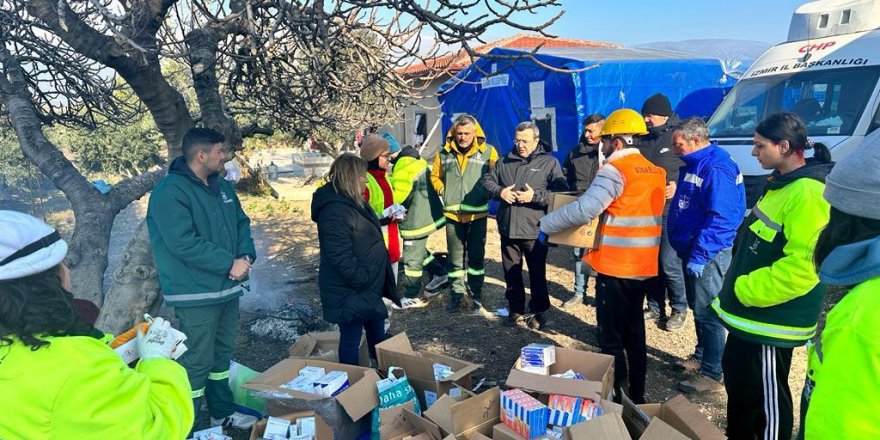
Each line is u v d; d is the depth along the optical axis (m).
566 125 8.84
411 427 2.75
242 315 5.46
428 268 6.16
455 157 5.28
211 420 3.50
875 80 5.79
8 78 4.44
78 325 1.45
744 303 2.50
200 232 3.16
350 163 3.41
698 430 2.41
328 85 4.31
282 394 2.98
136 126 14.45
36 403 1.31
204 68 3.59
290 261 7.71
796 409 3.66
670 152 4.67
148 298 3.74
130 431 1.42
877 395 1.19
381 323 3.91
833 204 1.39
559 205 3.79
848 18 6.36
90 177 14.70
